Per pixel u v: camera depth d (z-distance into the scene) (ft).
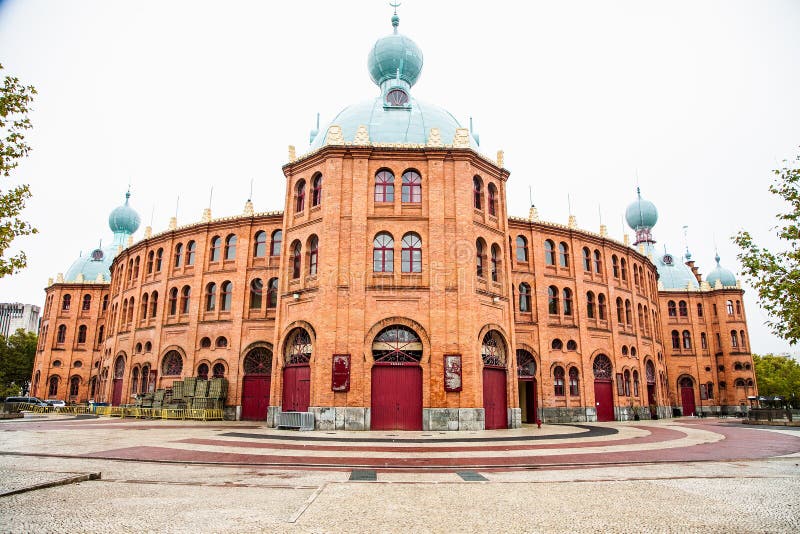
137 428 93.76
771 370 255.91
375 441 70.49
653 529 26.25
